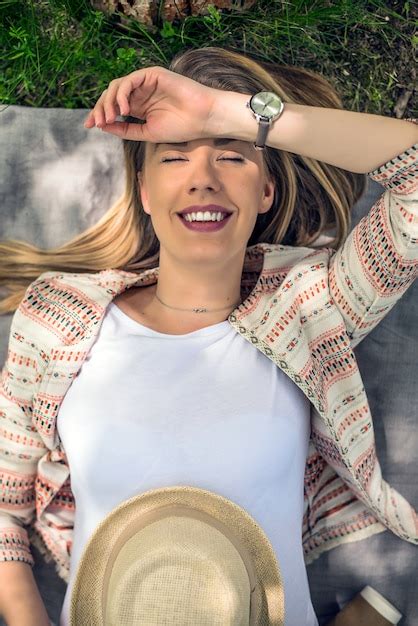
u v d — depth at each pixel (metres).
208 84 2.58
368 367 2.76
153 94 2.16
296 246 2.77
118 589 2.03
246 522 2.18
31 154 2.78
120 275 2.54
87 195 2.78
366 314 2.35
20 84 2.89
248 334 2.34
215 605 2.01
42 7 2.89
